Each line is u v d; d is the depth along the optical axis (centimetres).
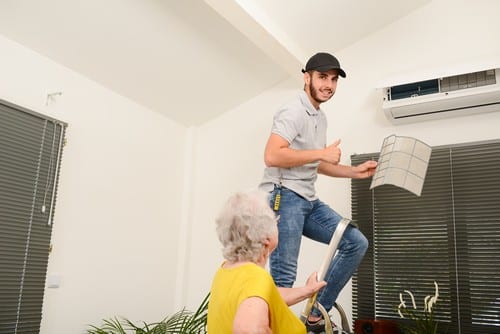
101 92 380
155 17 328
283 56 370
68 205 342
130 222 396
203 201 457
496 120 338
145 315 402
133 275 394
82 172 356
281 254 212
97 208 366
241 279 134
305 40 382
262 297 126
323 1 343
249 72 414
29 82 322
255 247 147
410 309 330
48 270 324
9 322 290
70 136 349
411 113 355
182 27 343
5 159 297
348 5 355
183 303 434
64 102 347
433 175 344
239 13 313
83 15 311
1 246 289
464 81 338
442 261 328
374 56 394
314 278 177
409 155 210
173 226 444
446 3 373
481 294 310
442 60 365
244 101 455
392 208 354
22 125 310
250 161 439
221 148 459
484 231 319
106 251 371
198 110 452
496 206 318
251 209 149
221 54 382
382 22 387
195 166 468
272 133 219
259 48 375
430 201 341
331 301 219
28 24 305
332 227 223
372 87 389
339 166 266
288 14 344
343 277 219
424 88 350
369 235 357
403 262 341
